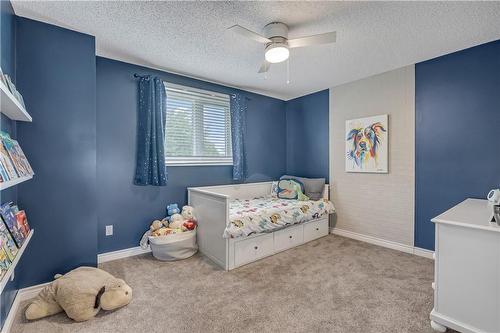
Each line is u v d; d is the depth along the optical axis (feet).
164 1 5.58
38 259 6.37
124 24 6.53
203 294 6.48
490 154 7.56
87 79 7.01
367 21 6.36
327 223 11.67
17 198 6.07
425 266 8.12
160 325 5.28
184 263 8.46
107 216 8.70
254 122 12.94
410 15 6.09
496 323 4.53
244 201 11.29
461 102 8.07
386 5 5.72
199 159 10.96
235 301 6.15
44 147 6.42
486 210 6.03
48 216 6.50
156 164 9.25
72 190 6.81
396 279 7.25
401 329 5.13
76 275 6.03
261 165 13.24
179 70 9.79
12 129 5.80
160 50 8.04
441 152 8.54
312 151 12.93
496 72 7.42
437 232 5.20
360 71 9.87
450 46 7.78
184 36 7.14
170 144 10.16
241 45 7.69
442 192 8.54
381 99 10.09
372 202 10.46
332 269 7.95
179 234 8.71
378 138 10.12
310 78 10.68
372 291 6.59
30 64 6.25
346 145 11.28
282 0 5.54
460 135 8.12
